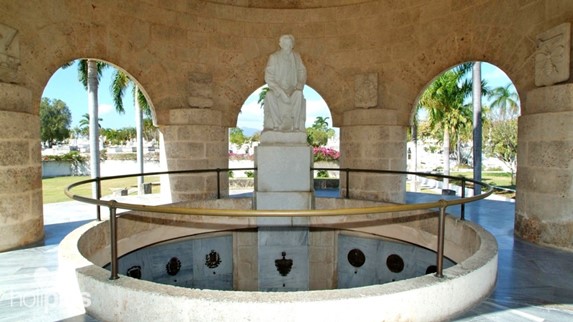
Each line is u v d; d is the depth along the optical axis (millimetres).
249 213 2832
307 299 2486
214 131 8617
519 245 4848
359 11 8617
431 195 9648
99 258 4875
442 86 20531
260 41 9031
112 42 7344
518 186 5332
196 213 2873
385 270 6938
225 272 7457
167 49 8211
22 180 5062
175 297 2539
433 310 2736
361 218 6980
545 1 5551
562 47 4969
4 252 4695
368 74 8523
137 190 17906
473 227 4574
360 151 8508
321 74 9023
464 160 44438
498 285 3465
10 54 5305
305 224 6512
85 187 21500
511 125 27500
